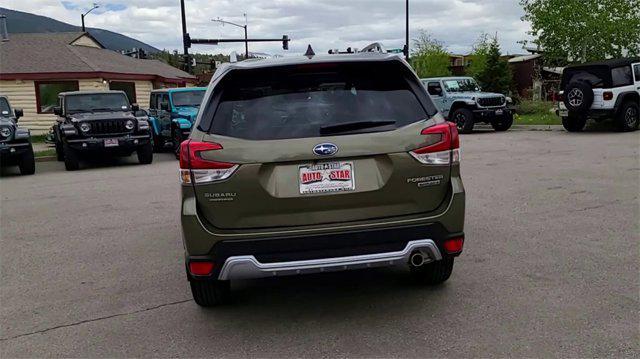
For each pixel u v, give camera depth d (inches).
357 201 154.1
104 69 1107.9
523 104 1186.0
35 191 457.4
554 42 1245.1
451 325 158.2
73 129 600.1
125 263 235.5
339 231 151.3
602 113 697.6
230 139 152.8
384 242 153.4
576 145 589.3
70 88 1091.3
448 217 157.6
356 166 154.2
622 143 583.5
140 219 321.1
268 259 150.9
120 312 181.3
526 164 466.9
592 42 1222.3
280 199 151.6
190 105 703.7
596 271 195.5
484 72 1667.1
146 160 637.9
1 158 562.9
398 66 165.2
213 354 148.9
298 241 150.3
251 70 158.6
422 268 186.1
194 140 154.4
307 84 161.0
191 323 170.4
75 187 468.8
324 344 151.2
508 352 140.8
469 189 359.9
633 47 1235.2
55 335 165.5
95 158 713.6
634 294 173.6
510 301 172.7
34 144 972.6
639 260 205.0
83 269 229.9
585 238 236.1
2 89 1071.6
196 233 151.8
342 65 161.5
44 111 1086.4
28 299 197.2
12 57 1121.4
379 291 188.4
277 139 152.6
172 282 209.0
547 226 258.7
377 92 162.2
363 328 159.9
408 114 160.2
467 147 627.5
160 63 1562.5
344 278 203.9
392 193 155.3
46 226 315.0
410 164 155.3
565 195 327.0
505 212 291.1
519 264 206.8
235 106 158.2
